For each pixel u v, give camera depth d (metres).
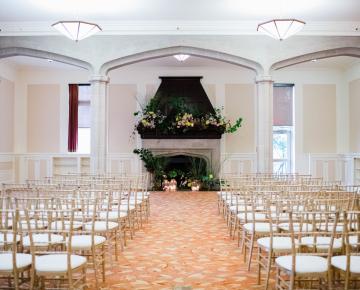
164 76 13.67
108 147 13.85
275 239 4.05
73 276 4.32
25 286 3.88
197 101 13.49
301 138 13.97
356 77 13.13
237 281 4.21
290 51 10.10
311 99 13.99
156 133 13.27
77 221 5.04
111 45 10.15
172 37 10.06
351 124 13.58
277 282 3.71
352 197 4.80
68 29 8.35
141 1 8.49
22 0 8.41
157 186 13.34
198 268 4.68
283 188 6.09
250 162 13.85
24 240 3.99
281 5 8.70
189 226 7.20
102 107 10.26
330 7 8.82
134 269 4.63
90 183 6.61
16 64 13.15
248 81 13.91
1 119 12.70
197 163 13.73
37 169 13.91
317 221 4.44
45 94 13.99
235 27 10.01
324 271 3.18
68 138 13.91
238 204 6.17
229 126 13.38
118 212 5.41
